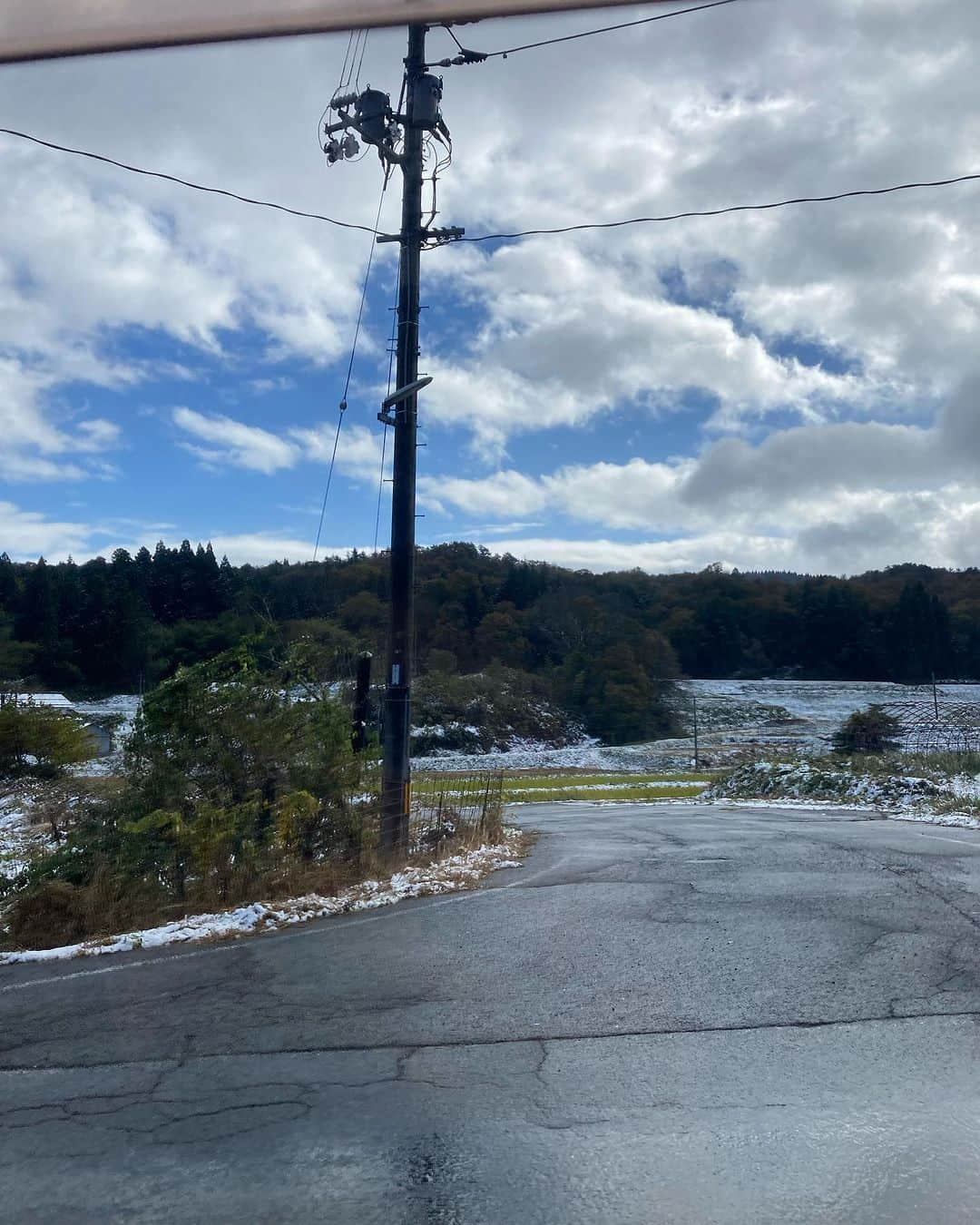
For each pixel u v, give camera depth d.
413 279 13.01
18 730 25.91
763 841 13.21
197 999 6.33
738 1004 5.94
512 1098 4.65
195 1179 3.95
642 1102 4.58
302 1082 4.91
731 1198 3.69
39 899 8.70
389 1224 3.57
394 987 6.44
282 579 64.69
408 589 12.52
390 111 12.68
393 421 12.71
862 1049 5.17
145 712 10.70
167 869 9.55
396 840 11.80
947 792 20.81
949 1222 3.49
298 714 11.45
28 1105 4.73
